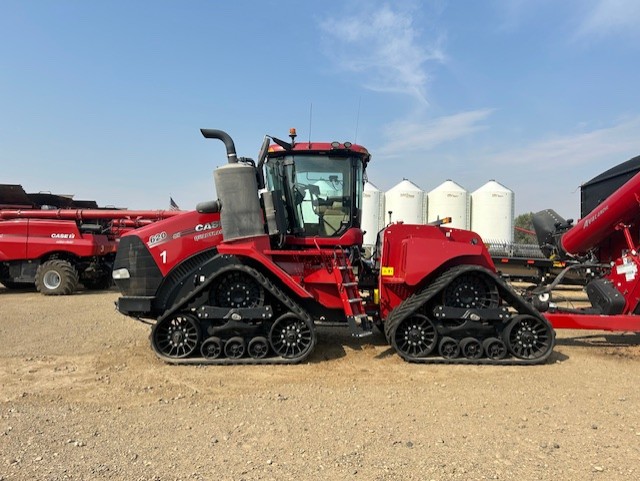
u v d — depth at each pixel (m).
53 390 4.79
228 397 4.57
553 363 5.79
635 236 6.62
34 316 9.06
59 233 12.98
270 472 3.11
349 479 3.02
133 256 6.12
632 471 3.11
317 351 6.27
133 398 4.55
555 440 3.61
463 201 21.03
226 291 5.82
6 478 3.02
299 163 6.41
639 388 4.87
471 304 5.79
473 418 4.05
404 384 4.96
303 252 5.86
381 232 6.60
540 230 8.48
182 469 3.15
